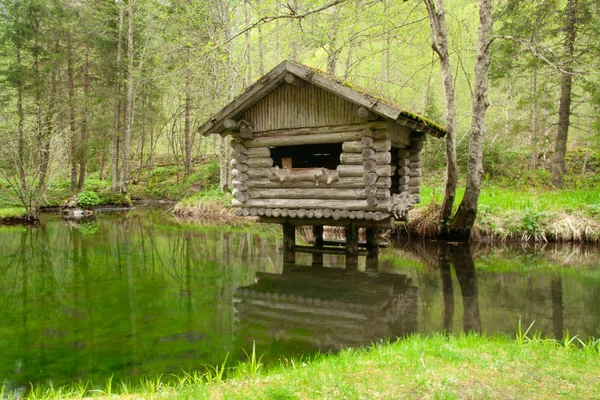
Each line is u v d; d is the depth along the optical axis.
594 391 3.64
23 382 4.73
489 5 10.95
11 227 18.12
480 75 11.33
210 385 4.05
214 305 7.60
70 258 11.95
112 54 26.95
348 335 6.09
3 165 19.41
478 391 3.65
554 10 14.41
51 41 24.56
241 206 9.89
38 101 22.66
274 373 4.33
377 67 21.16
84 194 24.31
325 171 8.92
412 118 8.60
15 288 8.85
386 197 8.53
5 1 23.77
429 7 11.08
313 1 11.60
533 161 20.81
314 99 9.02
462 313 7.03
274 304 7.64
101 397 3.96
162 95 30.33
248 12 17.62
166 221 19.84
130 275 9.95
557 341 5.34
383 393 3.62
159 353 5.47
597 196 13.75
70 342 5.89
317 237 11.30
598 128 16.19
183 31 19.38
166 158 38.44
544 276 9.34
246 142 9.77
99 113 28.03
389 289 8.49
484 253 11.70
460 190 15.98
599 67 12.16
